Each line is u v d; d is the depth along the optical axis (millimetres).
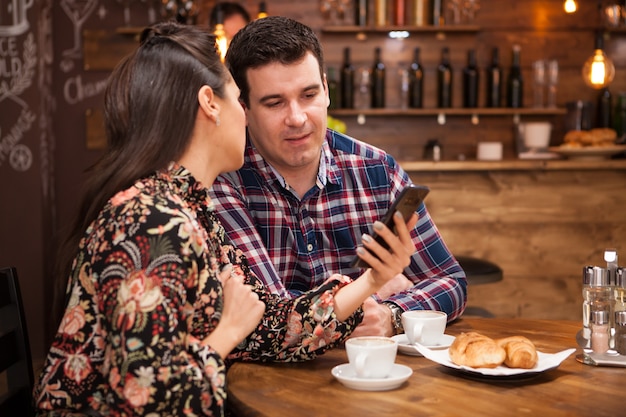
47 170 4742
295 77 1832
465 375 1465
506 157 4918
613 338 1618
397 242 1527
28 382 1572
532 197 4312
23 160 4523
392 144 4922
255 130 1921
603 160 4363
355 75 4859
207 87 1425
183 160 1435
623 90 4895
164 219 1266
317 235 2061
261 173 1985
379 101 4754
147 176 1383
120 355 1213
